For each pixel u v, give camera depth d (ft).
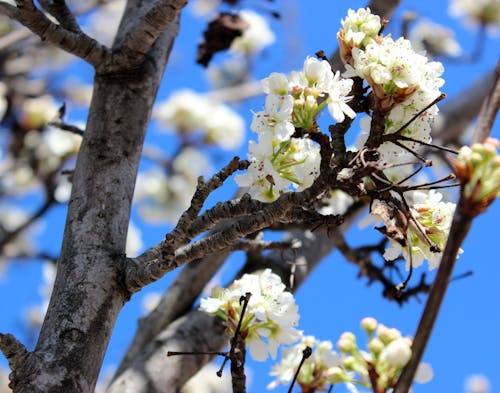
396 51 3.15
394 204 3.11
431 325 2.68
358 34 3.22
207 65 4.61
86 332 3.24
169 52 3.86
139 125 3.65
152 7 3.66
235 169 3.11
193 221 3.19
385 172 3.24
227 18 4.60
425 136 3.18
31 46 7.07
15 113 6.56
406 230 3.10
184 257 3.24
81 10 6.81
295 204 3.10
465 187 2.62
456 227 2.63
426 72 3.19
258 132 3.15
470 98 5.68
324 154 3.05
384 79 3.12
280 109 3.13
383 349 2.92
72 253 3.38
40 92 7.04
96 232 3.42
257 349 3.31
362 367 2.93
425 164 3.08
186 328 4.27
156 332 4.37
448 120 5.65
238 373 3.15
